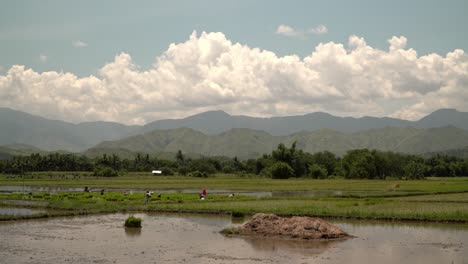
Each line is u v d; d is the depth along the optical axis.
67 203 62.97
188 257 31.09
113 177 175.00
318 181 157.25
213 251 33.19
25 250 32.91
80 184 120.06
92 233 40.91
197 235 40.31
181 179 163.88
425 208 56.88
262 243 36.47
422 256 31.64
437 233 41.38
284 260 30.38
